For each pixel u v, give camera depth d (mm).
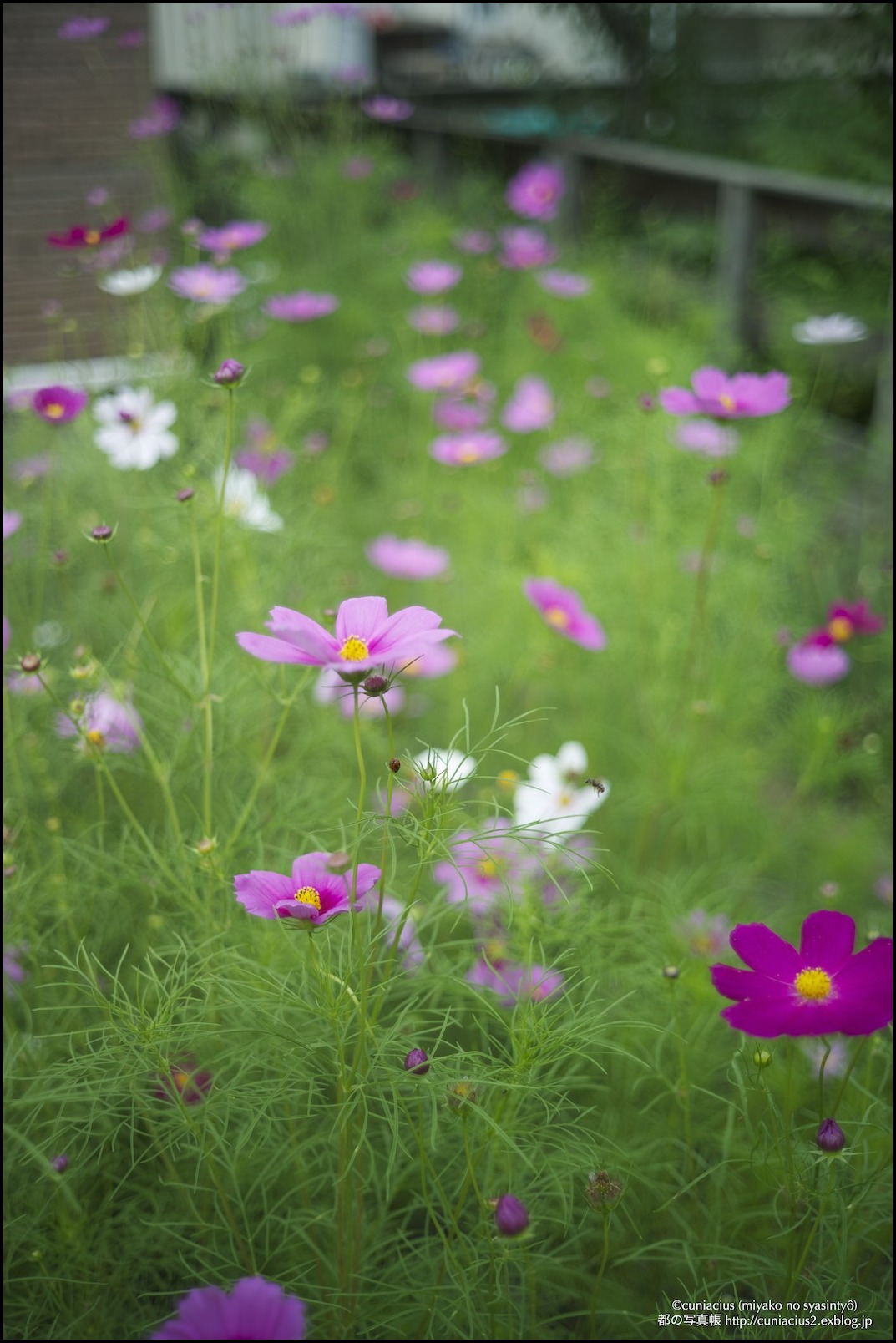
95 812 1810
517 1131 1233
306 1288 1293
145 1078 1202
